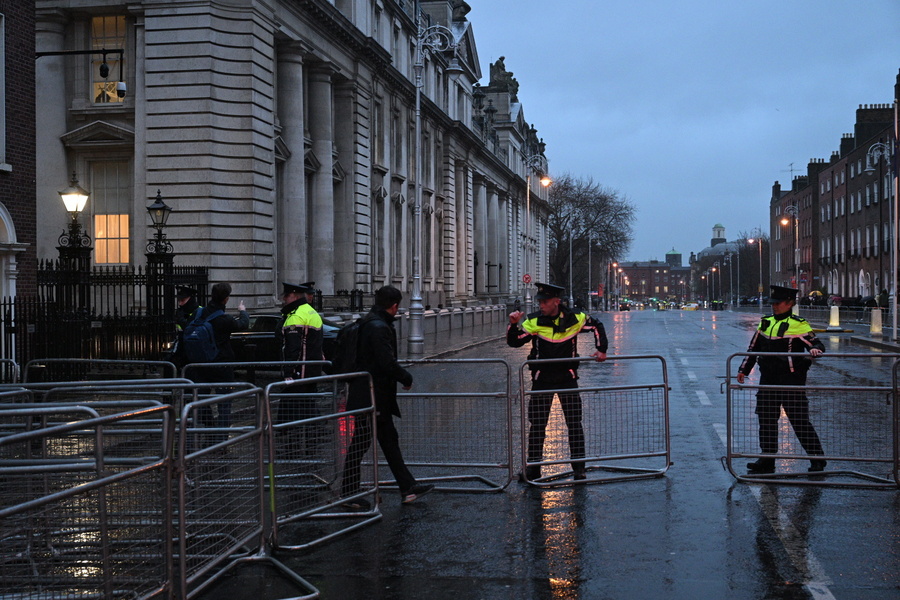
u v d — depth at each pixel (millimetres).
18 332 16328
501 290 76812
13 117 16797
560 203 108500
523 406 8945
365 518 7684
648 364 23312
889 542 6770
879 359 24438
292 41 29641
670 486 8812
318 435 7664
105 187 26844
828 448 9070
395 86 42281
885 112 75625
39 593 5066
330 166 33344
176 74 25453
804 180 103875
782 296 9375
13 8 16781
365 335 8148
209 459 6098
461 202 58375
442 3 57500
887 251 66750
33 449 7227
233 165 25906
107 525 5082
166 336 19344
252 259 26016
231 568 6324
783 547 6633
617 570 6129
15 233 16812
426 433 9258
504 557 6473
